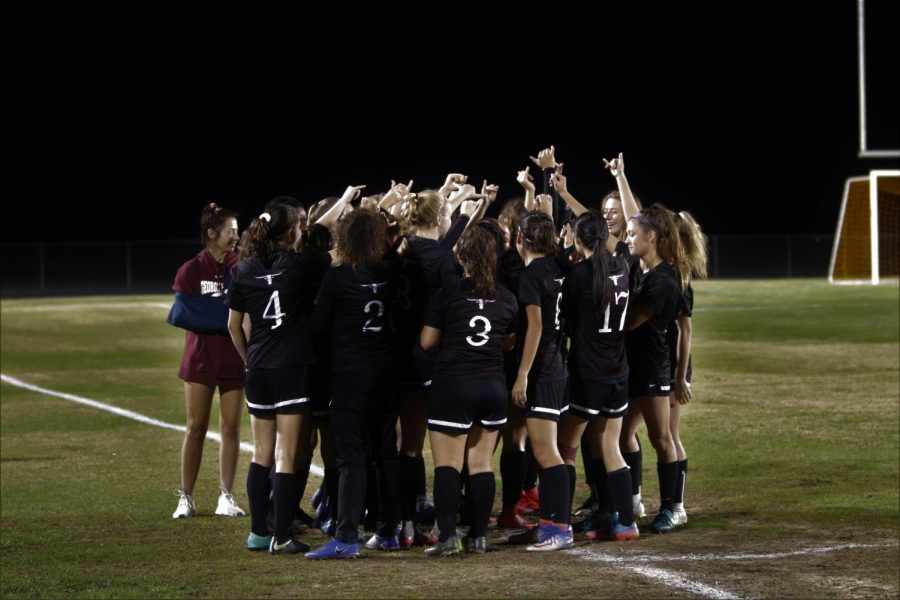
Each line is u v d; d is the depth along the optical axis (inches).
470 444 290.0
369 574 267.7
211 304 331.0
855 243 1425.9
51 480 402.6
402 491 299.4
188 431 341.7
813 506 345.4
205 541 309.0
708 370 656.4
